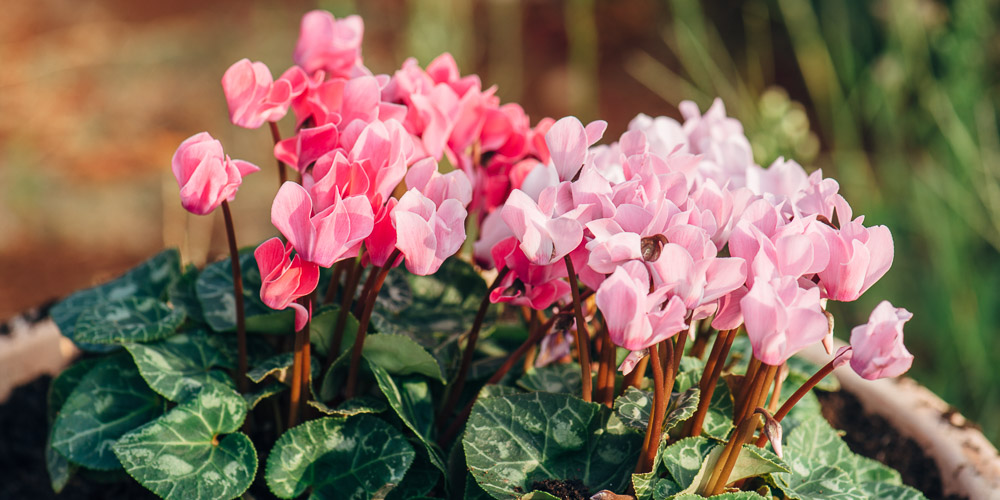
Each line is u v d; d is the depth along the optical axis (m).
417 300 0.81
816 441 0.75
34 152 1.77
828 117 1.83
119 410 0.76
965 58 1.22
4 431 0.85
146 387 0.77
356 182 0.64
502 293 0.70
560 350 0.75
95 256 1.55
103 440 0.74
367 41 2.12
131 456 0.69
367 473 0.70
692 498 0.65
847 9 1.69
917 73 1.41
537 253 0.64
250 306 0.78
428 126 0.70
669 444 0.71
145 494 0.80
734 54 2.01
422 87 0.72
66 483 0.81
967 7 1.21
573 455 0.69
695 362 0.74
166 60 2.03
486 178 0.76
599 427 0.70
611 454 0.69
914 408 0.83
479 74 2.00
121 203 1.65
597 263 0.62
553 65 2.08
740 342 0.83
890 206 1.44
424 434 0.73
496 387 0.72
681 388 0.72
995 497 0.77
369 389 0.75
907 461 0.81
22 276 1.50
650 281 0.63
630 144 0.68
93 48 2.11
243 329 0.73
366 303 0.70
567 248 0.63
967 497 0.78
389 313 0.79
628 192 0.64
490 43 2.09
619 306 0.61
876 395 0.84
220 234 1.59
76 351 0.89
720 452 0.67
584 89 1.99
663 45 2.12
